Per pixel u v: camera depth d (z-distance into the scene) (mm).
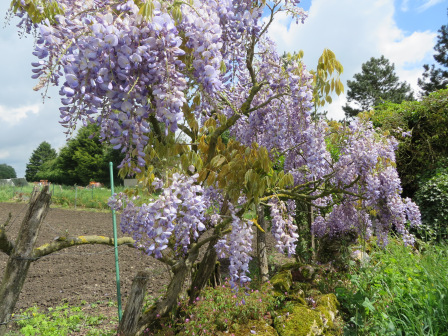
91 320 3703
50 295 4496
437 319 2910
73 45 1447
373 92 26641
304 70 2902
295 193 3346
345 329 3049
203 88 1790
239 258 2289
